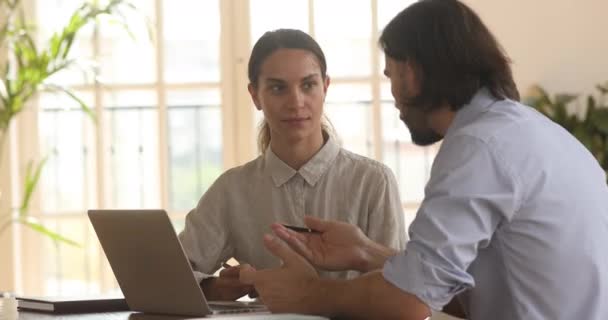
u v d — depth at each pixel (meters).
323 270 2.86
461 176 2.19
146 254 2.63
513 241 2.25
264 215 3.19
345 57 6.06
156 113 6.18
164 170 6.16
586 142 5.77
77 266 6.31
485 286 2.32
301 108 3.03
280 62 3.02
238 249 3.26
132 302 2.79
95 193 6.24
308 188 3.15
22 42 5.59
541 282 2.25
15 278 6.09
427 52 2.33
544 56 5.95
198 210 3.26
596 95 5.95
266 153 3.20
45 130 6.24
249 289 2.98
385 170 3.16
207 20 6.12
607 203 2.33
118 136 6.22
